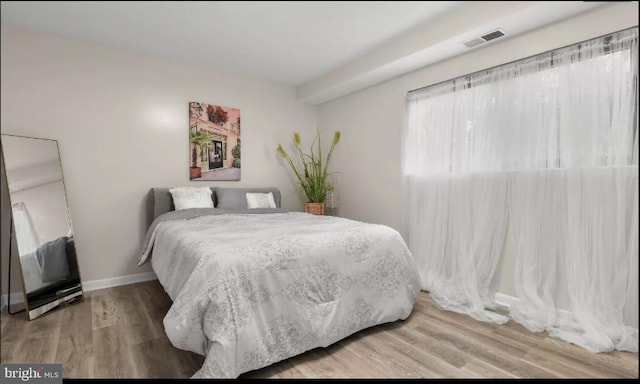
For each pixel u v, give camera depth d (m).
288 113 4.22
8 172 2.30
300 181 4.12
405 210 3.22
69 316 2.31
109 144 2.93
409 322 2.24
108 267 2.97
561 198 2.16
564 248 2.15
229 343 1.44
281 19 2.36
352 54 3.08
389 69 3.03
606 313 1.92
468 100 2.66
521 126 2.34
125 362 1.70
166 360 1.72
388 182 3.45
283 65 3.40
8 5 2.14
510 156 2.41
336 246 1.96
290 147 4.26
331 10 2.25
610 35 1.92
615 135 1.91
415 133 3.12
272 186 4.10
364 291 2.02
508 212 2.45
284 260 1.73
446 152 2.83
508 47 2.39
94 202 2.87
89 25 2.44
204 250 1.70
